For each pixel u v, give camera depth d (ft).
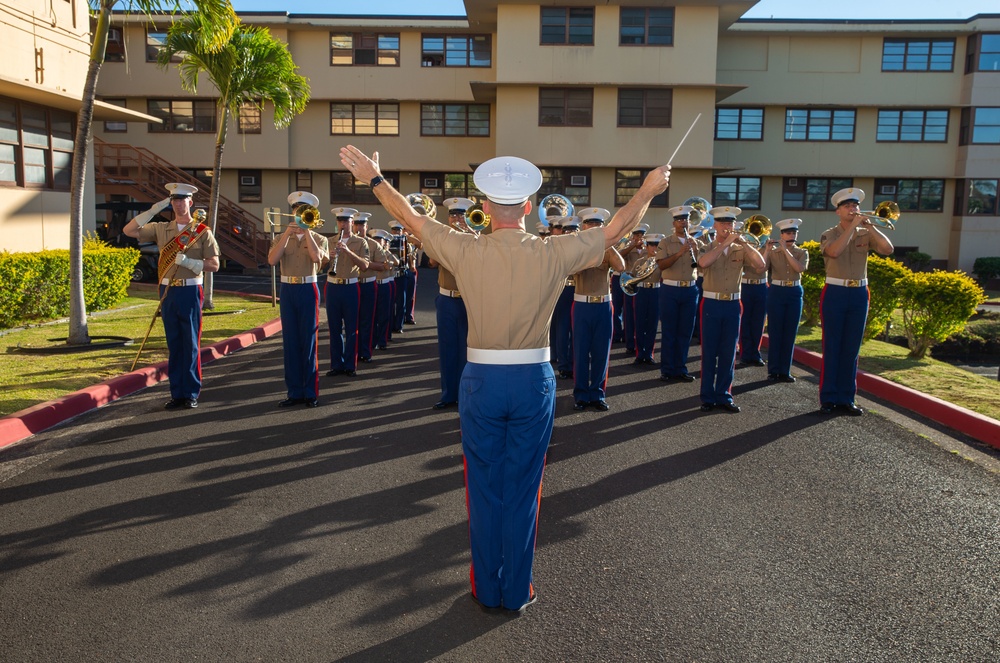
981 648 12.28
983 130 99.81
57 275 45.85
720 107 101.86
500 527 12.91
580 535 16.53
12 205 48.01
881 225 26.71
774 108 101.65
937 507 18.29
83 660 11.67
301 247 27.43
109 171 101.40
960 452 22.76
